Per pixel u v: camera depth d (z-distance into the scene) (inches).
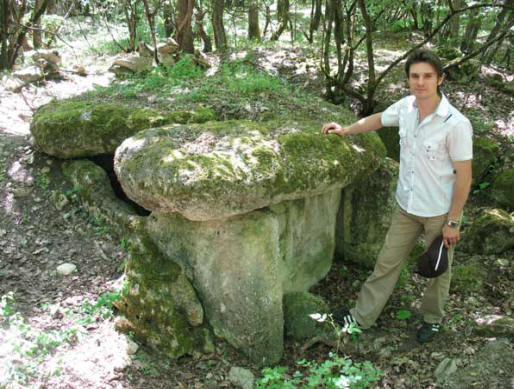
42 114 191.9
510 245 180.7
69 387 120.2
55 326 140.2
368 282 143.9
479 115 253.1
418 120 125.5
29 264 163.9
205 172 120.5
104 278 159.5
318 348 143.3
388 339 145.3
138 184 126.6
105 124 177.6
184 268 140.3
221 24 353.4
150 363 132.8
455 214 123.9
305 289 162.2
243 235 130.3
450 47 293.0
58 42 436.5
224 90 207.0
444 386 127.6
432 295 139.6
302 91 249.0
